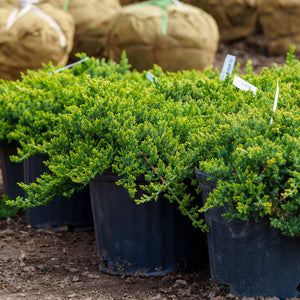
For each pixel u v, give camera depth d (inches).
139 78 165.9
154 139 107.4
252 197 88.7
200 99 129.2
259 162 90.0
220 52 352.5
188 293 106.9
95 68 165.9
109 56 281.7
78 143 112.7
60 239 150.6
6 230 155.4
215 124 105.3
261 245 93.7
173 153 106.8
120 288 112.5
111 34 275.4
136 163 105.5
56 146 116.0
